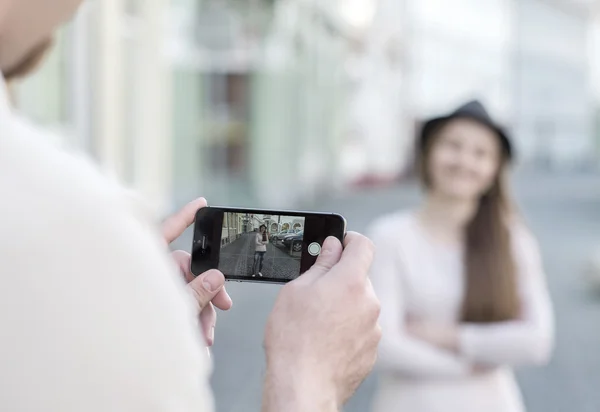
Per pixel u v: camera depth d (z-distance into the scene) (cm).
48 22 65
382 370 271
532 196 2827
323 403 82
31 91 748
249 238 108
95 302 53
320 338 84
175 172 1347
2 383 51
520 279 284
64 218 53
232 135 1549
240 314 862
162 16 1129
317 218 107
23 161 53
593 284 1086
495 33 4303
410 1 3575
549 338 275
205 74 1475
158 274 56
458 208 282
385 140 3331
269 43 1723
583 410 573
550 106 4606
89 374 53
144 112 1084
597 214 2191
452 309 277
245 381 617
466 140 284
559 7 4550
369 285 89
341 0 2547
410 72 3606
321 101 2388
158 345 55
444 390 267
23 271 52
